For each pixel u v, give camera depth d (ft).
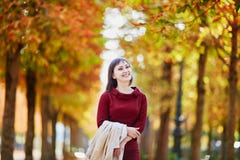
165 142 94.84
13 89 58.03
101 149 27.17
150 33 51.21
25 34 52.11
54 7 53.57
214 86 93.20
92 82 95.81
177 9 42.11
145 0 49.08
